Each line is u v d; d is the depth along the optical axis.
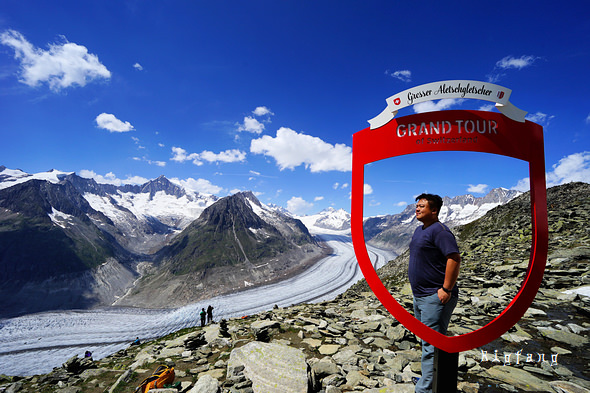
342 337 7.19
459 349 2.71
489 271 12.86
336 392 4.47
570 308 7.75
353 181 2.85
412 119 2.71
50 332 167.88
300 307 11.97
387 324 7.86
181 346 8.08
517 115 2.62
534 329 6.68
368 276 2.79
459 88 2.60
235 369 5.24
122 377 6.07
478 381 4.63
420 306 3.20
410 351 6.05
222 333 8.30
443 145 2.65
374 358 5.71
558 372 4.83
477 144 2.61
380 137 2.78
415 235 3.36
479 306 8.95
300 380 4.65
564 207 20.19
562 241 14.35
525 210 25.67
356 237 2.81
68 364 7.97
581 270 10.23
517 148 2.60
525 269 11.83
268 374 4.95
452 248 2.92
